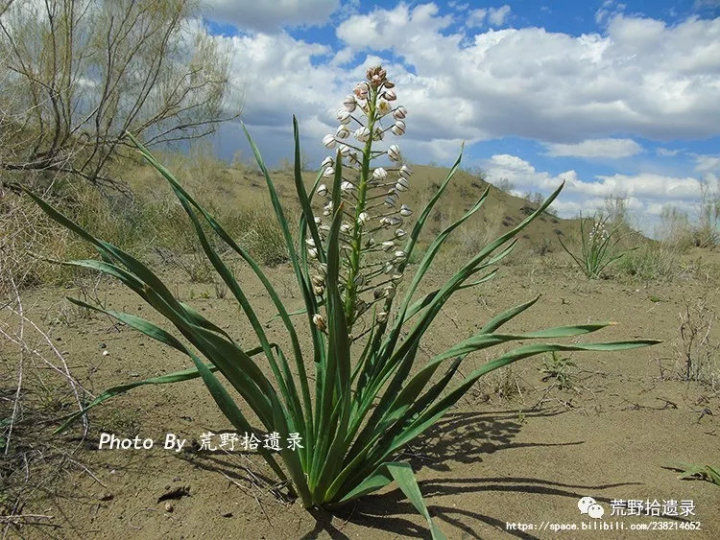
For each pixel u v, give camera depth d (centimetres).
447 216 1381
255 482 249
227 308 492
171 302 210
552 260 871
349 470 228
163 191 952
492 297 586
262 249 764
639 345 185
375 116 223
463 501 239
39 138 764
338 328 198
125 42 881
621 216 968
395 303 528
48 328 396
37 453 247
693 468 252
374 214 236
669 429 299
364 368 258
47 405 283
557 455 273
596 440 288
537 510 231
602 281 706
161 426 281
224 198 1134
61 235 426
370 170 233
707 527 220
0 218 293
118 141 866
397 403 237
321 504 235
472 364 393
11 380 301
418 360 397
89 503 227
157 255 724
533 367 392
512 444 286
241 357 203
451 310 523
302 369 238
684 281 729
